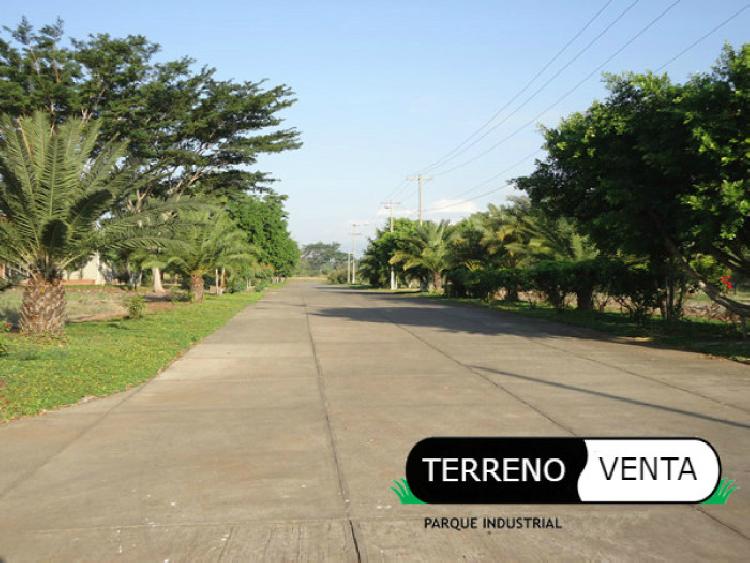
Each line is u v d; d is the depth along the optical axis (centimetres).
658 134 1338
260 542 401
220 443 621
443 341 1503
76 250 1407
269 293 5153
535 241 2862
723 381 942
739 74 1160
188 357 1242
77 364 1023
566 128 1540
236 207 5388
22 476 525
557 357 1214
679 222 1305
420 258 4866
